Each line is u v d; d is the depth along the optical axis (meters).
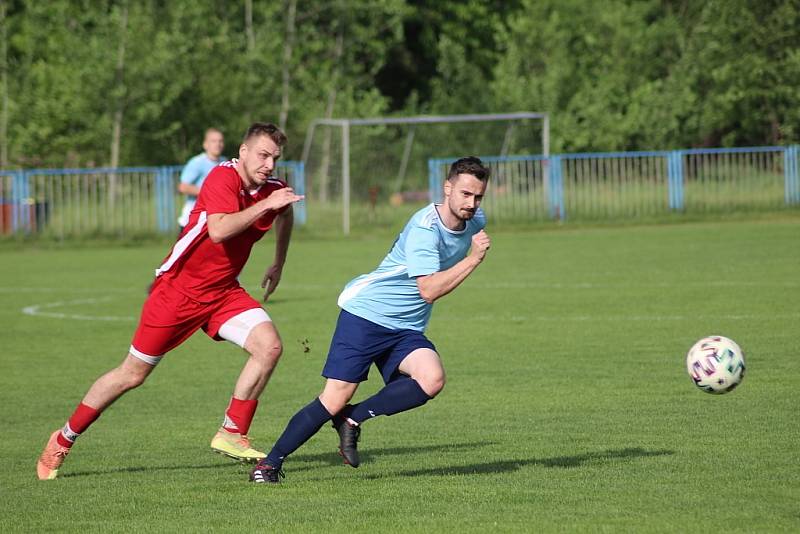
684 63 120.75
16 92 107.62
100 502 18.66
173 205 86.19
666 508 17.11
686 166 90.75
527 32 128.25
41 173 83.12
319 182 104.00
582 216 90.88
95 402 20.70
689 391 27.72
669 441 22.30
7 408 28.41
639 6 131.88
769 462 20.16
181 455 22.94
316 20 129.00
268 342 20.41
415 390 19.34
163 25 108.44
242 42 121.44
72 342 39.22
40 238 83.06
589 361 32.59
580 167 90.94
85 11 113.19
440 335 38.62
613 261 62.09
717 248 67.06
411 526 16.52
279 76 121.12
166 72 105.06
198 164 47.03
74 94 106.12
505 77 125.44
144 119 107.62
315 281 57.28
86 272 64.56
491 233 87.25
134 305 49.12
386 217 93.00
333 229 90.88
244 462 20.77
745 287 48.38
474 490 18.78
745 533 15.61
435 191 89.69
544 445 22.45
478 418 25.67
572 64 126.62
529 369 31.73
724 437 22.47
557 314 42.56
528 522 16.53
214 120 114.12
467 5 149.50
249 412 20.66
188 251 20.17
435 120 97.31
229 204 19.73
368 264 65.38
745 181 91.06
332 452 22.92
